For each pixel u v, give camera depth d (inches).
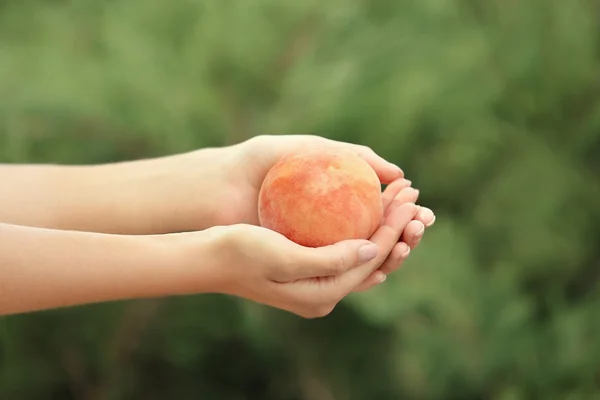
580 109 71.2
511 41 71.1
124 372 64.9
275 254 39.5
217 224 44.8
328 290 40.5
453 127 66.6
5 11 70.5
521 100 70.9
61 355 64.6
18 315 61.8
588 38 69.7
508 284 62.2
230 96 66.0
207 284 40.3
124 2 68.9
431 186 67.4
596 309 62.7
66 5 71.5
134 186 45.1
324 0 65.3
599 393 59.5
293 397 64.9
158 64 64.6
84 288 39.6
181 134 63.0
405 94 62.0
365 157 44.2
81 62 65.2
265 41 65.2
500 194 66.7
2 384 63.6
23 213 44.5
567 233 66.4
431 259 60.9
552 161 67.7
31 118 62.0
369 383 63.0
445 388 61.3
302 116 61.9
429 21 69.1
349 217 40.2
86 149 64.3
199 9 67.1
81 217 44.8
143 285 39.9
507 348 60.7
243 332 62.0
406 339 61.0
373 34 65.7
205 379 65.4
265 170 44.5
